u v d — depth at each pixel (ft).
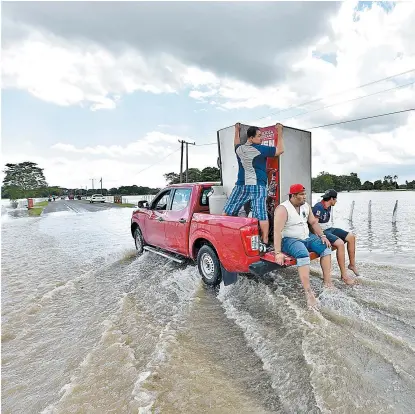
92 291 15.37
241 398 7.09
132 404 6.96
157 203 20.79
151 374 8.01
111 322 11.43
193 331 10.51
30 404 7.33
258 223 12.89
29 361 9.19
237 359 8.75
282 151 13.82
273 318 11.09
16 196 253.65
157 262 20.67
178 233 17.33
